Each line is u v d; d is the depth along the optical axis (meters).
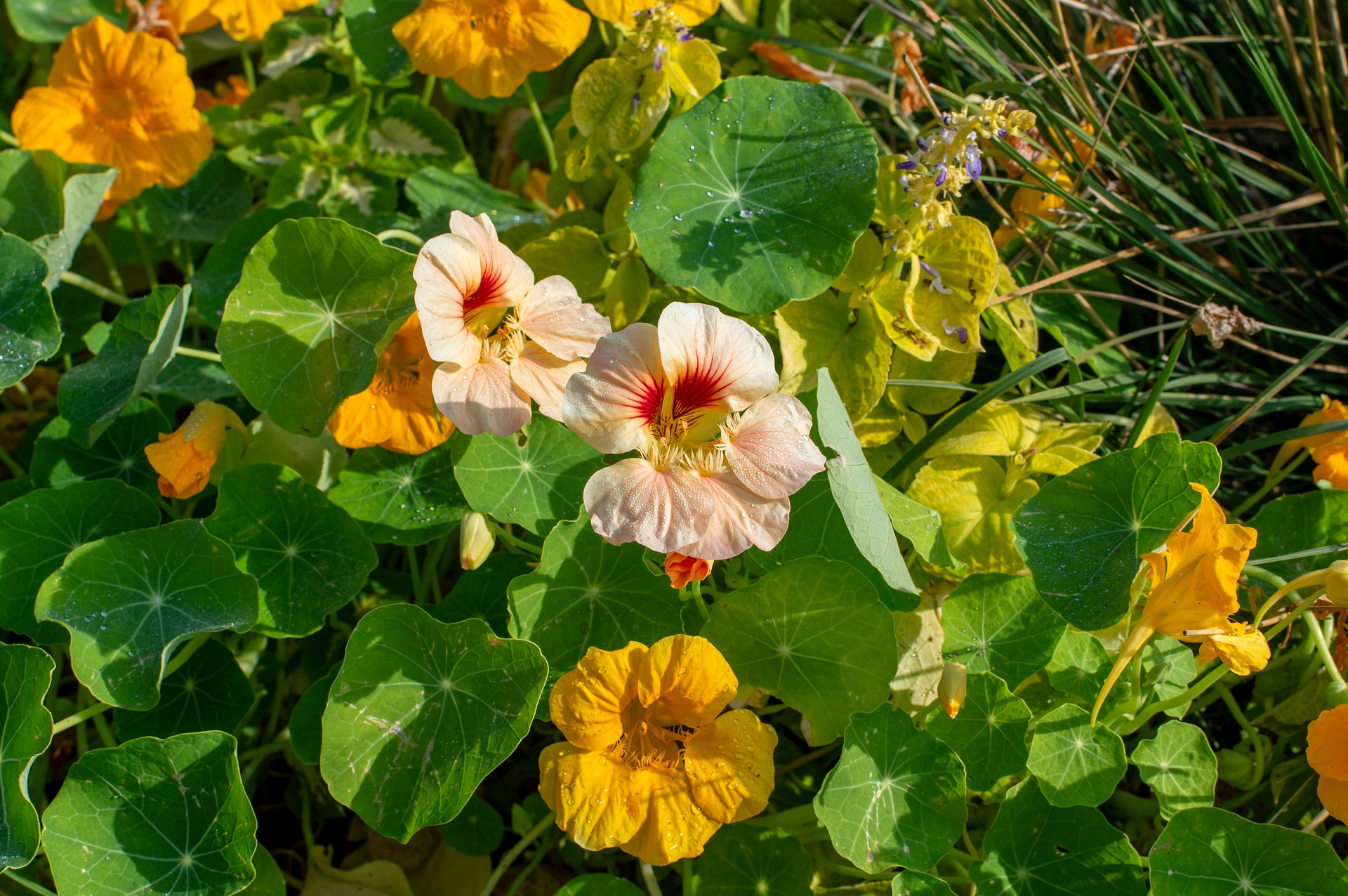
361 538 0.56
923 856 0.53
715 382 0.52
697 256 0.57
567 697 0.52
